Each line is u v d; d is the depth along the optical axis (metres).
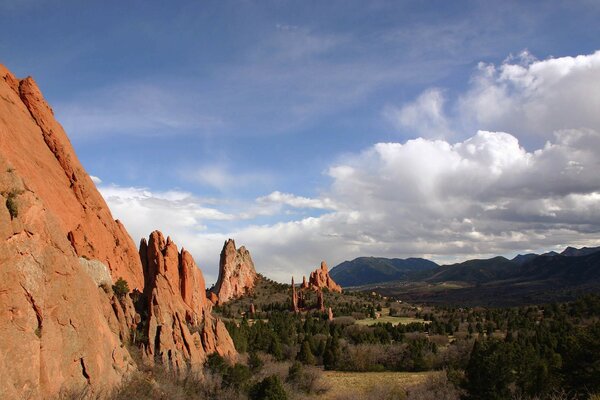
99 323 43.12
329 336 144.38
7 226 30.30
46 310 33.12
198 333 73.94
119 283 63.19
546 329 134.62
